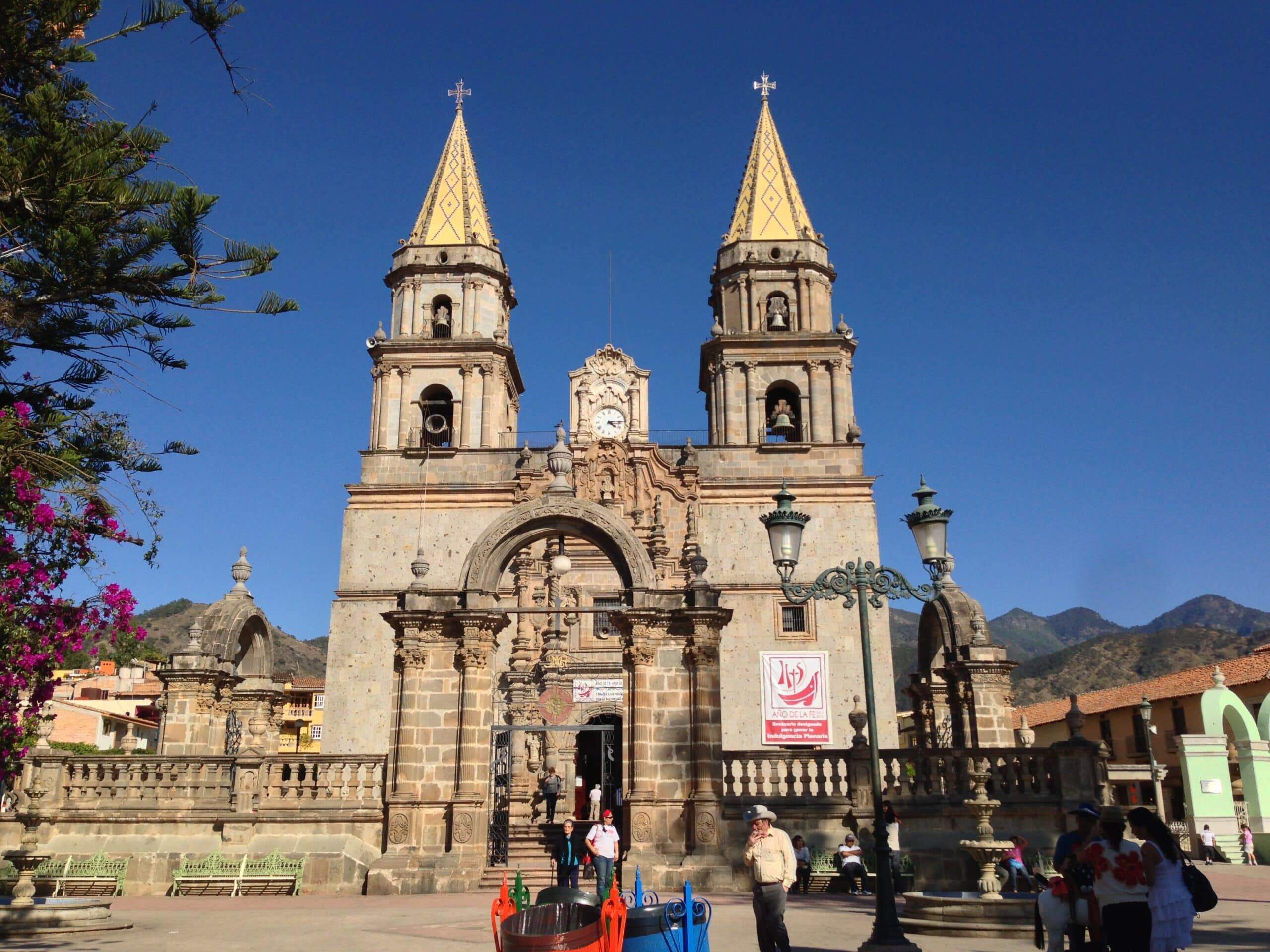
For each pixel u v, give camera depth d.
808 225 50.25
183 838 25.47
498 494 43.88
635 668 25.66
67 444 13.30
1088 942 11.90
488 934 17.17
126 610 13.98
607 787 28.27
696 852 24.22
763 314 48.69
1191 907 10.57
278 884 24.53
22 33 12.19
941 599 31.92
